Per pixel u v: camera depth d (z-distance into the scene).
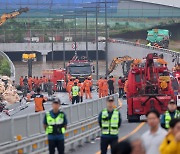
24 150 43.53
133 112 80.06
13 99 120.38
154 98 79.69
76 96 105.69
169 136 24.83
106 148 40.06
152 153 25.55
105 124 39.75
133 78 81.44
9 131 42.38
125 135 63.19
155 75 81.94
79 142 55.84
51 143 40.19
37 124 47.56
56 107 40.03
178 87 95.94
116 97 92.12
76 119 57.81
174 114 39.69
